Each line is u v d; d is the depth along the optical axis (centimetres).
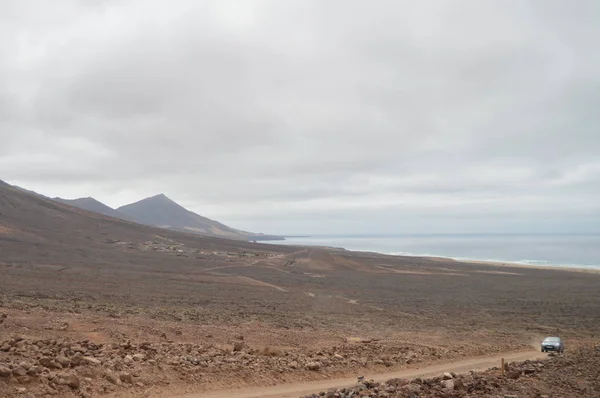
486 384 1318
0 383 1115
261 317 4241
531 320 5088
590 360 1720
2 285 5231
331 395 1260
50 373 1243
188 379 1482
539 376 1432
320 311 5241
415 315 5316
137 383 1361
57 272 7375
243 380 1579
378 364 2120
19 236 11506
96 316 2998
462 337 3734
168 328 2712
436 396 1212
